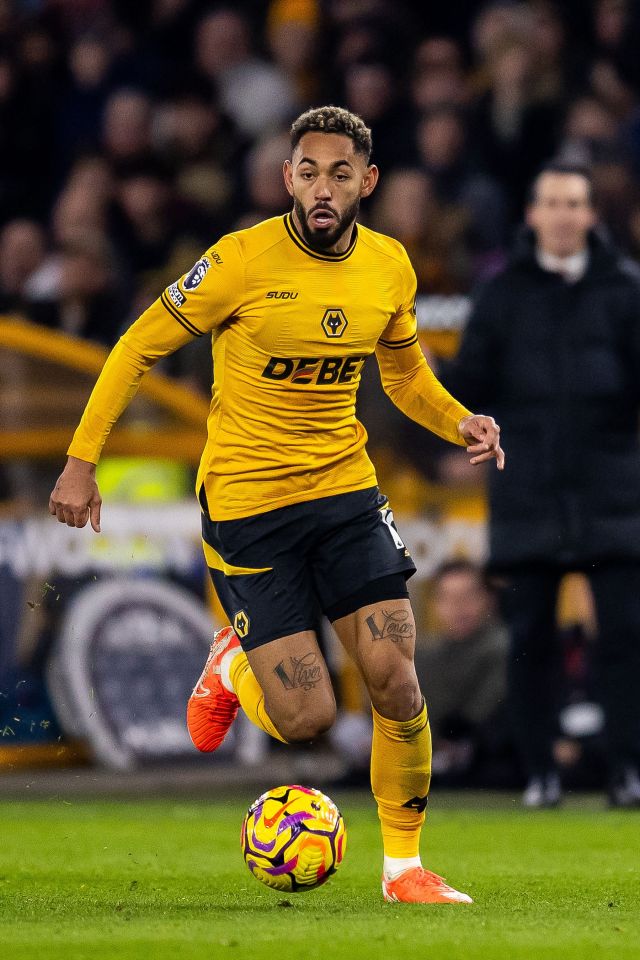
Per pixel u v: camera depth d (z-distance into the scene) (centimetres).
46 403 3525
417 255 4447
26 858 2095
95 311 4203
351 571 1648
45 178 4988
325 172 1588
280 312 1623
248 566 1662
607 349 2739
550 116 4859
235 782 3356
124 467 3650
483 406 2816
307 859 1599
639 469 2756
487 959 1217
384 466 3684
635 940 1312
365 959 1208
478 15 5425
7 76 4972
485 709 3078
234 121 4994
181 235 4681
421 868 1659
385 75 4944
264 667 1647
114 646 3488
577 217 2720
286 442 1658
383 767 1639
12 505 3506
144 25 5250
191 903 1616
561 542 2720
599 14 5319
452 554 3728
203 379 3878
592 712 3195
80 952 1232
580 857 2105
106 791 3191
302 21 5231
